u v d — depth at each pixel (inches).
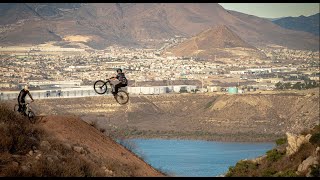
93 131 1638.8
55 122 1574.8
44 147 1441.9
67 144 1489.9
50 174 1362.0
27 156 1400.1
